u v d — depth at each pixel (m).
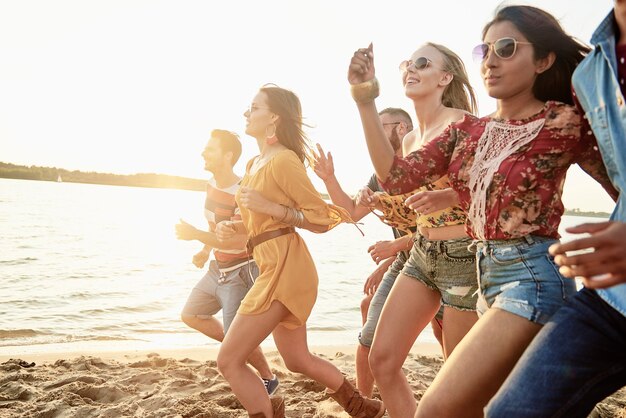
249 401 3.35
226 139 4.72
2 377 4.96
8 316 9.43
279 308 3.41
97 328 8.71
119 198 89.94
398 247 3.79
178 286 13.46
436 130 3.34
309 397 4.68
